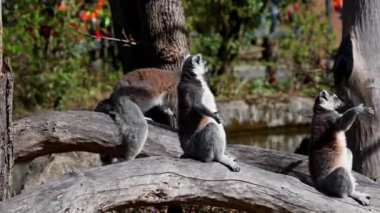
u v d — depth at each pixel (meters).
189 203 9.33
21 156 11.16
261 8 21.92
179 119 9.78
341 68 11.95
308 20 22.62
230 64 22.14
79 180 8.73
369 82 11.82
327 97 9.70
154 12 12.37
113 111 11.72
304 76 21.86
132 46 13.10
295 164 10.68
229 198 9.29
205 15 21.55
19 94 19.86
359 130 11.94
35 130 11.17
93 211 8.70
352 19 11.99
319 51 22.27
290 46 22.69
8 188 9.18
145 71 12.19
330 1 25.12
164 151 11.36
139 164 9.17
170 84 12.10
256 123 20.28
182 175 9.19
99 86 21.36
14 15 19.66
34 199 8.34
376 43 11.86
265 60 23.38
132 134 11.44
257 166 10.81
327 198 9.36
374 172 11.93
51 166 13.86
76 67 20.91
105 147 11.48
